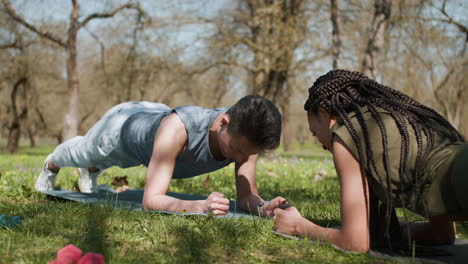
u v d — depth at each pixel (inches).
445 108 1086.4
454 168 69.0
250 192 129.8
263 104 100.0
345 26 645.3
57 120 1525.6
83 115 1556.3
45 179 165.0
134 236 91.5
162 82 1008.2
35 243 84.4
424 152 75.5
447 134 78.9
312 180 258.8
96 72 1021.8
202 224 100.9
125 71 898.1
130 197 152.1
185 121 115.9
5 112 1365.7
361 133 78.6
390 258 79.4
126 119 136.3
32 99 1235.2
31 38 887.7
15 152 1041.5
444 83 1020.5
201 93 1150.3
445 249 92.5
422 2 544.4
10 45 878.4
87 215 109.9
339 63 597.3
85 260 62.4
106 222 102.2
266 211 116.9
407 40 655.1
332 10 602.2
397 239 90.3
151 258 76.6
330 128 84.5
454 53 811.4
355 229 80.1
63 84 1233.4
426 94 1086.4
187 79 908.0
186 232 93.4
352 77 84.7
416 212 77.1
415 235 96.7
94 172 170.4
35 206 125.3
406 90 862.5
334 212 131.5
